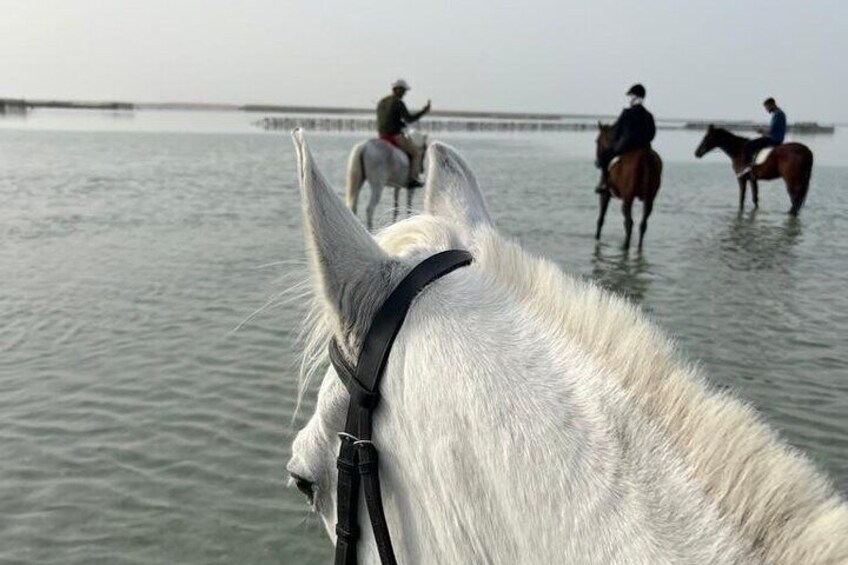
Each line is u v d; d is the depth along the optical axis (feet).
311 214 4.95
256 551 15.52
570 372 4.41
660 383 4.26
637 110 46.19
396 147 53.16
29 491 17.47
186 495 17.38
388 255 5.21
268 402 21.85
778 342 28.02
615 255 44.98
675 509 3.82
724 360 25.89
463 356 4.54
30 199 66.54
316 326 5.49
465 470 4.33
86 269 38.55
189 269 38.63
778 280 38.73
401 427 4.71
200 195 72.33
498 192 80.12
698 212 67.56
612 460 4.02
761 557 3.61
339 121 398.62
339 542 5.13
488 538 4.25
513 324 4.70
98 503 17.04
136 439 19.77
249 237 48.62
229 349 26.14
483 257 5.36
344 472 4.99
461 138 291.17
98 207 62.18
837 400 22.41
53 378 23.67
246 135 244.01
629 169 45.55
